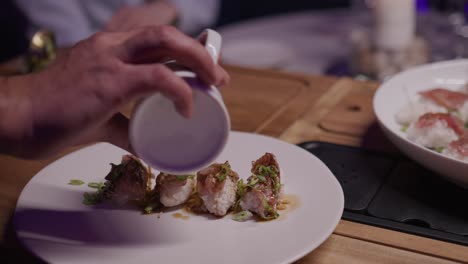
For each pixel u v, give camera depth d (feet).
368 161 2.48
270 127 2.92
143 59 1.75
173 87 1.59
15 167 2.52
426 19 6.26
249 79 3.69
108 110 1.67
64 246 1.76
